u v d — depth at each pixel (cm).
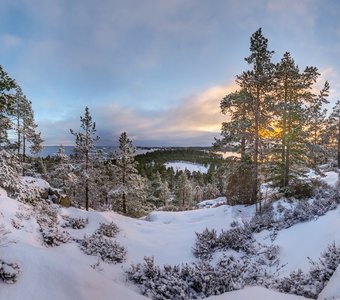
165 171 8638
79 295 641
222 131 2255
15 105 2852
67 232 1481
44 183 1986
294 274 902
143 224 2030
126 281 1080
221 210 2214
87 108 2617
